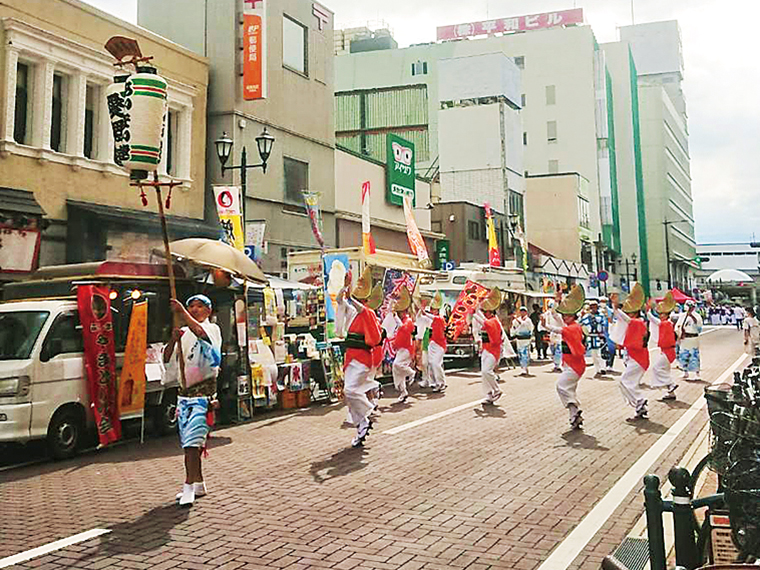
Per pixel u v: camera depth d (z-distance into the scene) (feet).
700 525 15.58
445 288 80.18
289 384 45.32
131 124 24.89
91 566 17.26
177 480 26.43
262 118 74.33
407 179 103.65
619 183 247.70
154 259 39.58
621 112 248.52
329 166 84.94
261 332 43.75
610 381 60.03
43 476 27.78
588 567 17.03
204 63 70.13
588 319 68.08
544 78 228.02
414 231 81.00
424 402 47.39
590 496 23.41
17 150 51.65
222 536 19.44
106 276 34.76
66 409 31.81
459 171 145.48
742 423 13.28
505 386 56.39
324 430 37.11
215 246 38.75
